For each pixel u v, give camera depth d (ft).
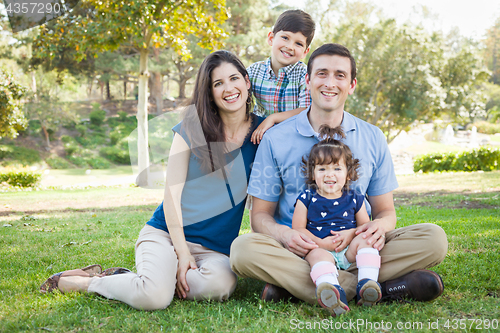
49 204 25.39
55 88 75.82
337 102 8.36
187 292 7.72
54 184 45.42
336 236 7.82
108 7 33.06
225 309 7.17
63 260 11.08
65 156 65.87
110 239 13.93
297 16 11.65
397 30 72.08
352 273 7.80
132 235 14.52
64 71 75.82
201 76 8.41
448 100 75.31
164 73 76.48
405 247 7.40
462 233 12.94
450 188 28.73
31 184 43.65
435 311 6.73
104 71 76.13
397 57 72.08
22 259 11.19
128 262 10.75
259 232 8.32
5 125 44.91
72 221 18.37
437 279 7.01
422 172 48.67
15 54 62.69
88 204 24.81
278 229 7.92
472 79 78.18
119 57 66.54
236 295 8.13
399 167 71.77
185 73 75.82
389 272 7.45
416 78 70.38
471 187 28.48
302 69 11.70
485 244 11.25
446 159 47.34
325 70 8.21
